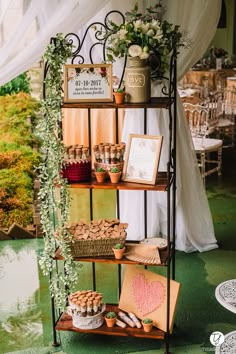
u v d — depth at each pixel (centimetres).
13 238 495
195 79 883
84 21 345
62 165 312
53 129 302
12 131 536
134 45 298
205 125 641
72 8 339
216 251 464
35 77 543
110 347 334
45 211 316
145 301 340
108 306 354
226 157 750
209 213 471
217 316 366
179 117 439
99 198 587
